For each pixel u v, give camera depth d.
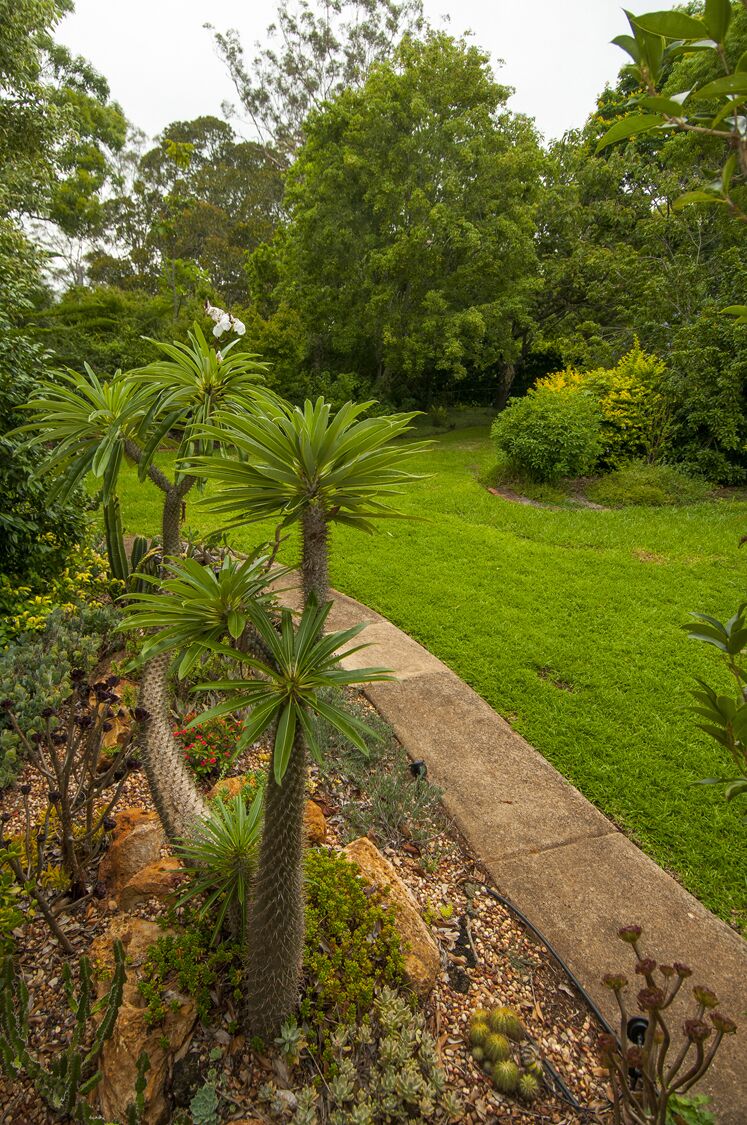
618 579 7.25
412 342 17.03
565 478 11.70
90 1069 1.98
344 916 2.45
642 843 3.52
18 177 10.66
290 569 1.77
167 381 2.62
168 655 2.82
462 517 9.84
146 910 2.52
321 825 3.10
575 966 2.73
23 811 3.12
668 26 1.03
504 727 4.47
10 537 5.11
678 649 5.64
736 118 1.12
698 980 2.71
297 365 18.12
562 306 20.33
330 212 16.97
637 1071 2.19
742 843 3.53
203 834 2.33
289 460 1.49
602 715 4.71
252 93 32.59
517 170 16.22
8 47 9.21
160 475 2.70
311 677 1.54
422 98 15.80
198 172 32.62
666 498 10.34
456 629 6.02
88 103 25.64
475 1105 2.09
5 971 1.88
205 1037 2.10
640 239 15.25
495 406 22.02
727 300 11.12
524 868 3.25
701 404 11.03
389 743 4.06
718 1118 2.20
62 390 2.81
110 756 3.48
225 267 28.75
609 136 1.19
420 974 2.39
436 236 16.38
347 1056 2.13
